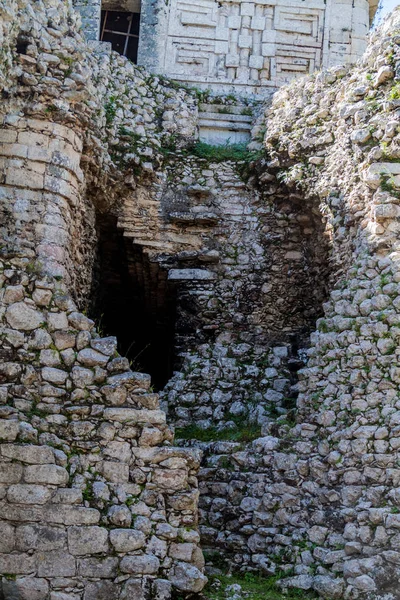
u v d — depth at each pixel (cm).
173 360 1501
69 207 1238
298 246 1487
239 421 1374
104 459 929
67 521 902
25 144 1195
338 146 1340
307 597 1032
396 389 1083
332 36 1783
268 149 1487
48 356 945
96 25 1761
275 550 1111
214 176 1527
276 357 1436
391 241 1165
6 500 898
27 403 929
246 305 1477
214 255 1485
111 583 896
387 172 1198
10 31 1164
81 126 1255
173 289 1514
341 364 1141
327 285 1381
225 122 1611
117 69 1511
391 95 1248
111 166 1421
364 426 1080
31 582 883
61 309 959
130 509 919
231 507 1160
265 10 1780
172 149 1539
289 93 1487
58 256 1188
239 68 1752
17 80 1200
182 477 938
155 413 949
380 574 998
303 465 1126
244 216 1510
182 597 901
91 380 947
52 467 910
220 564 1133
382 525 1019
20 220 1177
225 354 1448
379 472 1051
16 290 951
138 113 1523
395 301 1112
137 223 1485
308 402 1177
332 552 1045
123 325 1662
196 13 1772
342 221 1290
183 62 1753
